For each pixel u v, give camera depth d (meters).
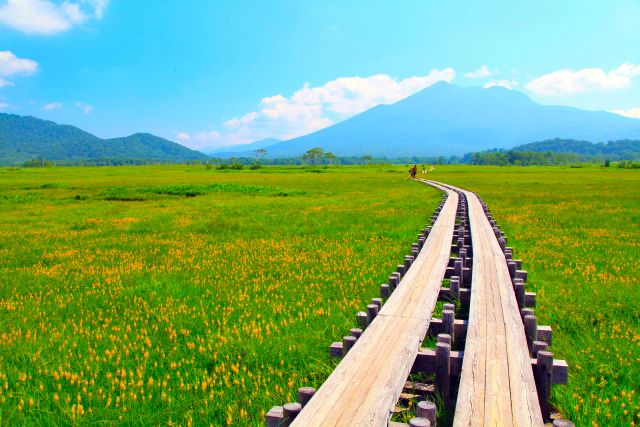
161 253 14.93
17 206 32.34
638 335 7.03
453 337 6.28
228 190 43.91
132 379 5.72
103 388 5.71
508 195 36.47
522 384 4.38
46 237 18.47
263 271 11.98
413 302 7.02
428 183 53.66
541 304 8.59
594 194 36.56
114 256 14.51
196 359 6.57
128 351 6.71
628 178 66.75
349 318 7.98
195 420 5.01
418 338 5.53
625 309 8.31
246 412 5.02
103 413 5.10
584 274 10.84
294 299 9.31
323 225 20.38
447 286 9.82
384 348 5.25
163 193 42.56
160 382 5.75
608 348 6.62
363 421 3.82
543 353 4.82
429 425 3.36
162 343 7.16
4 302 9.58
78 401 5.32
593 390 5.42
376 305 6.37
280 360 6.36
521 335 5.57
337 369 4.74
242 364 6.33
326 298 9.40
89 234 19.28
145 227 21.02
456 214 20.45
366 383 4.45
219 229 19.84
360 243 15.86
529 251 13.80
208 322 8.07
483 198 33.91
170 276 11.64
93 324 8.16
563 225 19.58
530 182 57.03
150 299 9.58
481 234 13.70
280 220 22.47
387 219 21.81
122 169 145.00
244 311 8.51
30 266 13.40
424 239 12.66
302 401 4.32
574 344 6.81
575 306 8.40
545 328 6.13
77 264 13.34
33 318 8.52
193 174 100.25
